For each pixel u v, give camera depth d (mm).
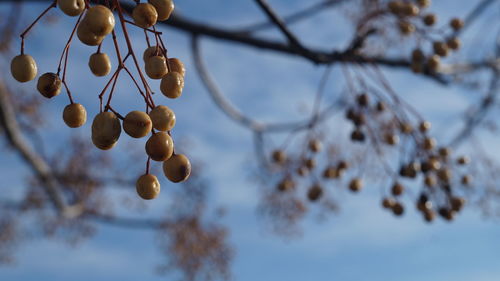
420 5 952
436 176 959
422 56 947
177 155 503
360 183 1061
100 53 518
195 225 2016
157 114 493
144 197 507
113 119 491
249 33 1090
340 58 937
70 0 483
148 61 505
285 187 1312
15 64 504
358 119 1004
